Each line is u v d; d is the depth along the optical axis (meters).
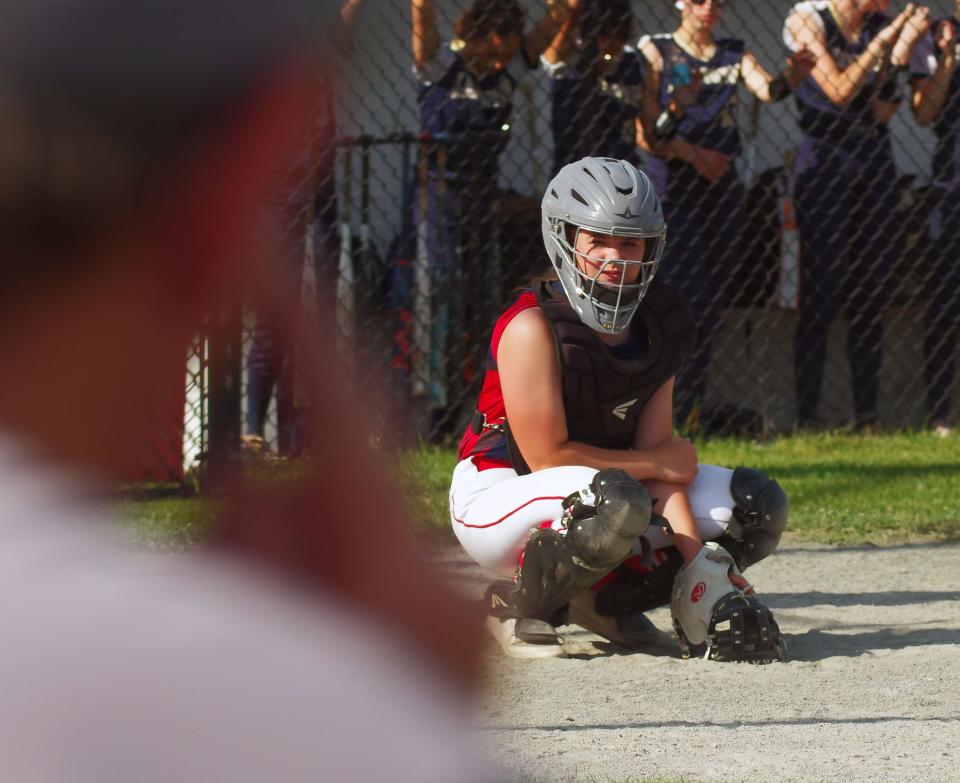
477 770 1.58
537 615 11.62
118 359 1.49
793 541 17.86
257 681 1.48
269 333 1.65
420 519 1.68
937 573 15.95
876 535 18.12
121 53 1.41
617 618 12.14
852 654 11.99
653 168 23.88
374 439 1.69
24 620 1.43
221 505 1.65
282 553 1.59
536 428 11.42
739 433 26.70
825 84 24.41
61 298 1.47
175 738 1.43
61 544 1.47
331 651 1.54
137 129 1.44
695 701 10.32
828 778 8.33
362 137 21.88
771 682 10.96
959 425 27.05
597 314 11.23
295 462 1.83
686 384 24.69
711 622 11.52
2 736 1.39
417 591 1.61
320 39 1.51
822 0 24.66
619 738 9.16
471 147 22.88
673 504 11.80
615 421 11.77
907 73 25.08
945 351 26.50
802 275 25.50
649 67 23.55
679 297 11.77
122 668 1.44
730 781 8.21
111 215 1.46
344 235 20.64
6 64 1.39
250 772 1.45
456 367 23.19
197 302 1.52
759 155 26.27
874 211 24.75
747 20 28.16
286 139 1.50
